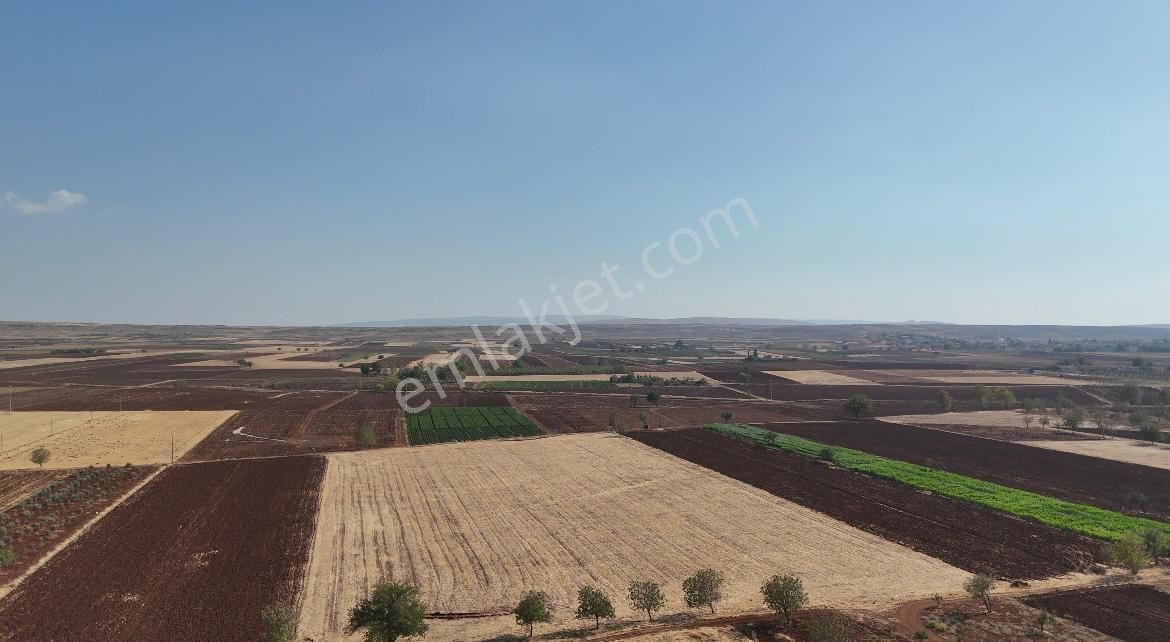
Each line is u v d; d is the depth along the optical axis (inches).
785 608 1290.6
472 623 1382.9
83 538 1835.6
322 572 1636.3
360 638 1302.9
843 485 2517.2
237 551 1759.4
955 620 1315.2
